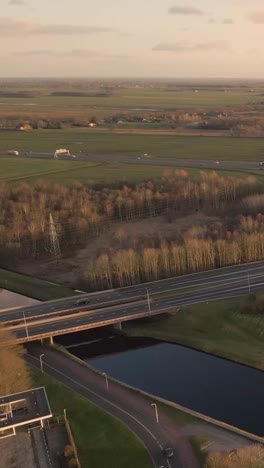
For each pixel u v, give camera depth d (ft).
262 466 344.90
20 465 371.35
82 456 382.83
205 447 380.37
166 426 407.44
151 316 604.49
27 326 572.51
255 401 455.22
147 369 517.14
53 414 428.97
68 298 642.63
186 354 539.70
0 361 471.21
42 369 501.97
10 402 418.92
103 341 573.33
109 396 452.35
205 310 596.29
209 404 453.99
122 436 399.65
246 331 559.38
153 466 367.45
